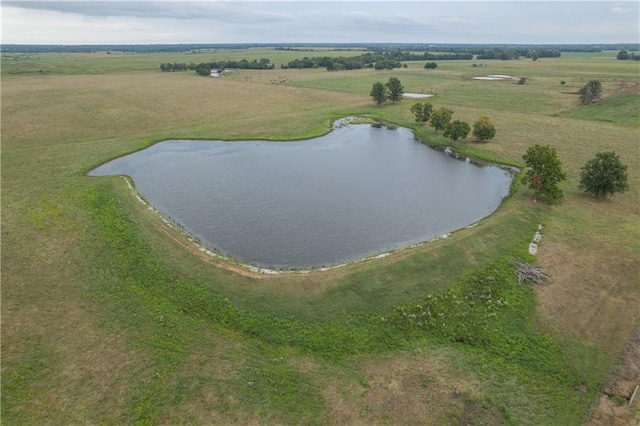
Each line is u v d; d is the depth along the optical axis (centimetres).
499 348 2967
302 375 2708
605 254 4103
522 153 7338
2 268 3722
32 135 7838
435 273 3738
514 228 4575
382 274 3716
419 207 5391
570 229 4581
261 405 2478
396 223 4938
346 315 3225
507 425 2411
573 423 2433
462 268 3822
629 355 2900
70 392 2519
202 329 3080
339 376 2711
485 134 7975
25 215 4669
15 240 4169
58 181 5709
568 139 7981
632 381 2700
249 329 3089
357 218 5050
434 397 2566
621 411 2498
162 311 3247
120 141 7669
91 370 2680
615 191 5191
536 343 3022
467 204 5497
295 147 7981
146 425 2334
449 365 2808
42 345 2873
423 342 3005
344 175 6538
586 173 5400
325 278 3675
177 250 4109
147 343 2916
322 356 2872
